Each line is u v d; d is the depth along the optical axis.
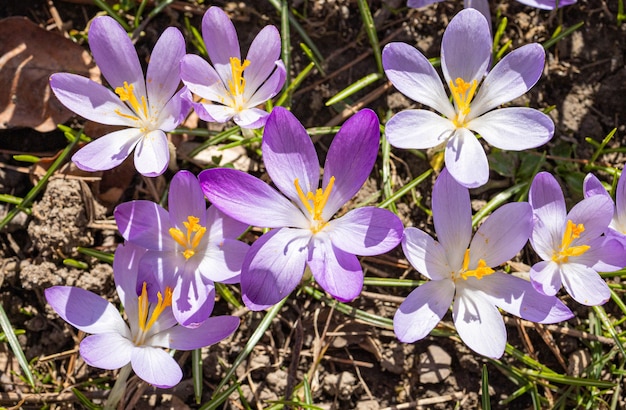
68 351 0.34
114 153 0.31
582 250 0.31
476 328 0.30
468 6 0.35
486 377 0.32
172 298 0.30
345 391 0.34
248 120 0.32
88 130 0.35
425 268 0.30
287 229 0.30
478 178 0.31
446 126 0.32
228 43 0.32
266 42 0.32
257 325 0.34
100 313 0.30
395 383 0.34
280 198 0.30
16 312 0.34
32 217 0.34
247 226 0.31
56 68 0.35
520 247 0.30
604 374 0.34
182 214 0.31
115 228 0.35
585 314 0.35
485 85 0.32
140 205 0.31
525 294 0.30
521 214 0.30
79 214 0.34
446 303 0.30
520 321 0.35
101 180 0.35
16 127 0.35
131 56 0.32
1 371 0.33
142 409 0.33
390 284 0.34
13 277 0.34
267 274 0.29
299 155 0.30
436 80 0.32
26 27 0.35
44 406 0.33
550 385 0.34
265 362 0.34
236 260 0.31
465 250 0.31
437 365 0.34
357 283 0.29
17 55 0.35
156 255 0.31
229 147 0.35
